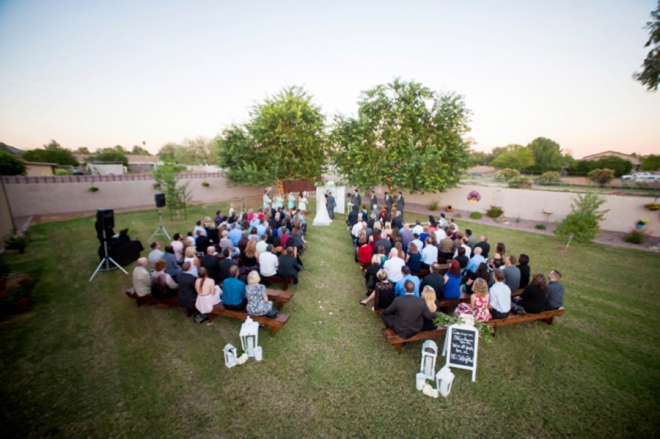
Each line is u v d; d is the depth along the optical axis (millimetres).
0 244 9500
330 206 14742
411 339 4445
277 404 3631
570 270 8352
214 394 3771
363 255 7461
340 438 3189
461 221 15391
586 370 4305
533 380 4098
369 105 14688
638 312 6004
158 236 11266
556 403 3707
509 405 3672
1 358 4367
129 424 3330
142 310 5809
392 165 14961
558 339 5043
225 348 4246
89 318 5512
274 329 4930
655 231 11320
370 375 4160
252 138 17469
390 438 3205
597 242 11344
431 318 4301
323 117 18406
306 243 10656
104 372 4133
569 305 6277
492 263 6562
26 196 14469
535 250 10266
